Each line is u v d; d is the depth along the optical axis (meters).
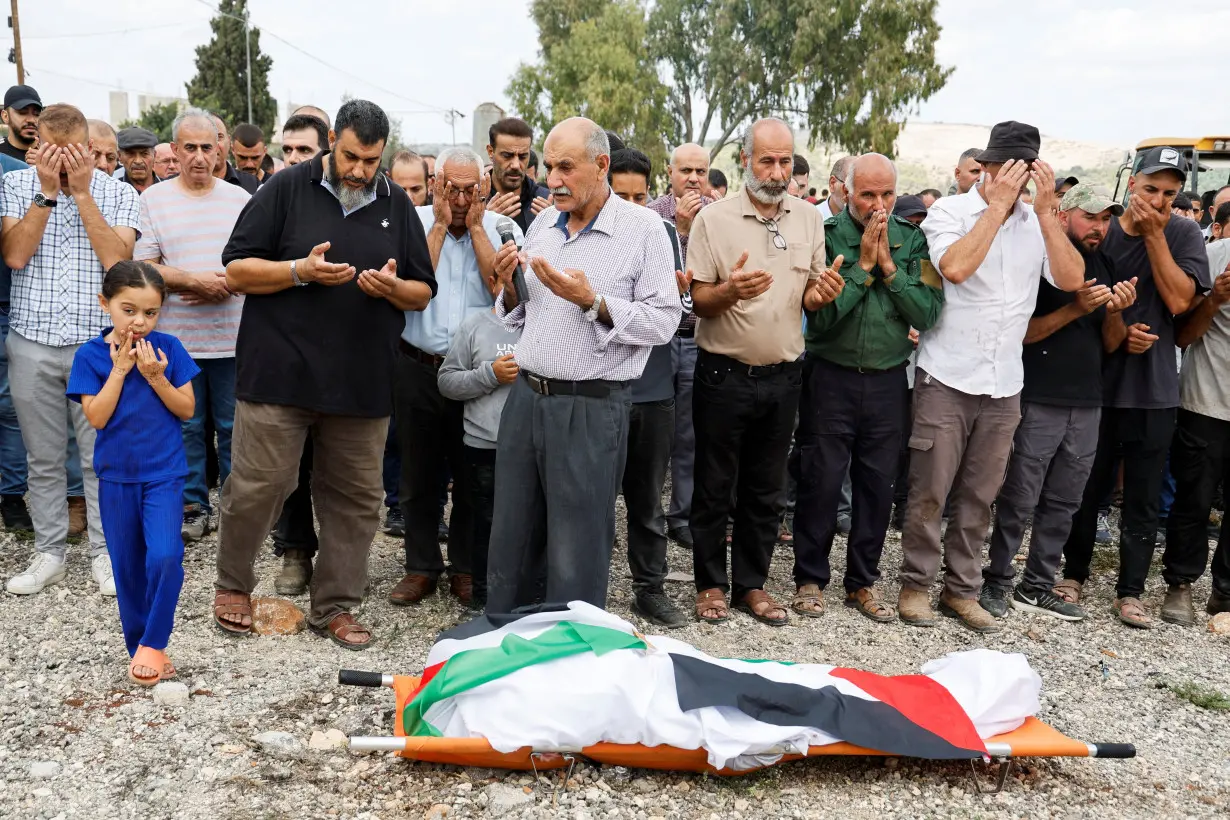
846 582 5.27
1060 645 4.93
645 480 4.72
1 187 4.76
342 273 3.98
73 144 4.64
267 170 7.44
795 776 3.44
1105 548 6.52
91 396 3.73
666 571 5.07
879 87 32.19
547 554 4.04
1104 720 4.12
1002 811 3.33
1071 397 5.07
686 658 3.42
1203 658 4.88
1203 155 11.80
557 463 3.78
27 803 3.05
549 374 3.77
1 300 5.33
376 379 4.26
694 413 4.88
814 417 5.02
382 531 6.01
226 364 5.50
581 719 3.21
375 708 3.75
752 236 4.64
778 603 5.22
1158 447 5.24
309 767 3.32
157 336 3.90
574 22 36.09
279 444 4.18
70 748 3.37
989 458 4.99
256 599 4.61
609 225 3.78
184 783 3.20
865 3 32.19
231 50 43.31
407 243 4.32
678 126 37.56
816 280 4.75
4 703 3.65
